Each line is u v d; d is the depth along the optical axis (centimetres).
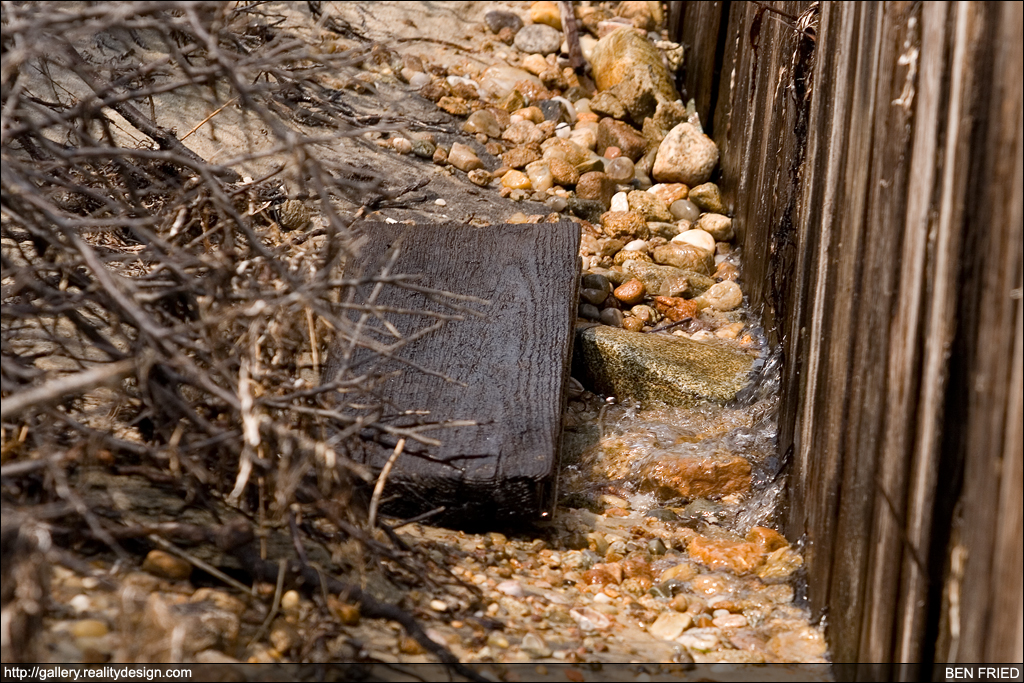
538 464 519
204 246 509
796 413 570
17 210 445
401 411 528
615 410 703
